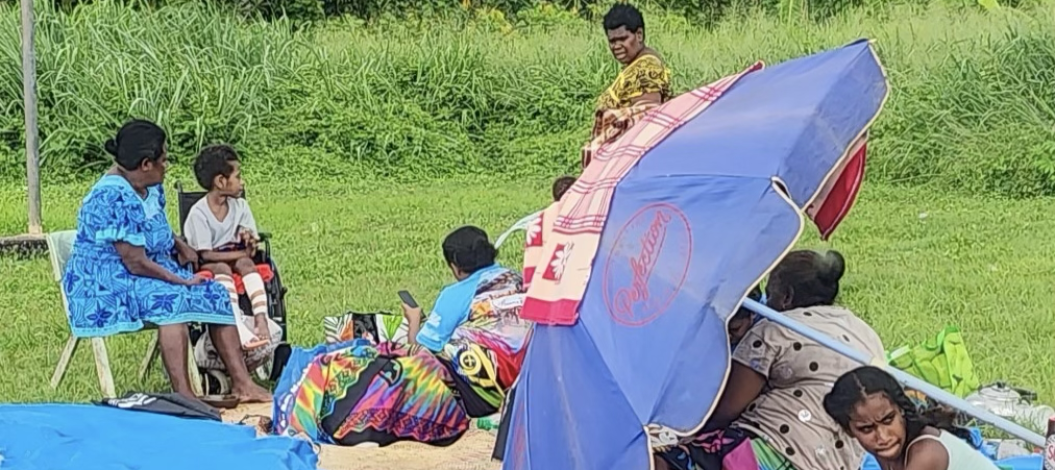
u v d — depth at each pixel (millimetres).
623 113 7402
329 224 12648
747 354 4344
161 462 5473
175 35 16594
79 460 5512
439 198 14164
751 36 17875
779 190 3740
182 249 7164
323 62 16875
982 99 14969
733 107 4332
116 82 15547
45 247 11109
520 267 11109
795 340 4352
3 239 11008
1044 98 14945
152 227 6859
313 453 5750
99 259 6723
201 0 18422
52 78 15305
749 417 4434
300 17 19703
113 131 15148
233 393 6938
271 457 5504
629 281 3910
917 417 4051
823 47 17031
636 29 7477
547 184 15117
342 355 6191
